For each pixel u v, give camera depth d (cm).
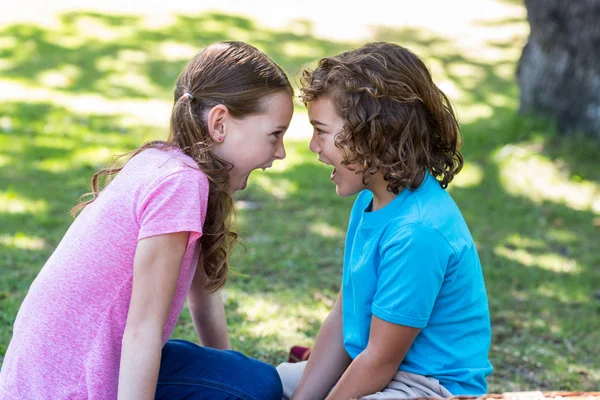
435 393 258
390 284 250
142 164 250
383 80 249
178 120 256
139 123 816
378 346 254
